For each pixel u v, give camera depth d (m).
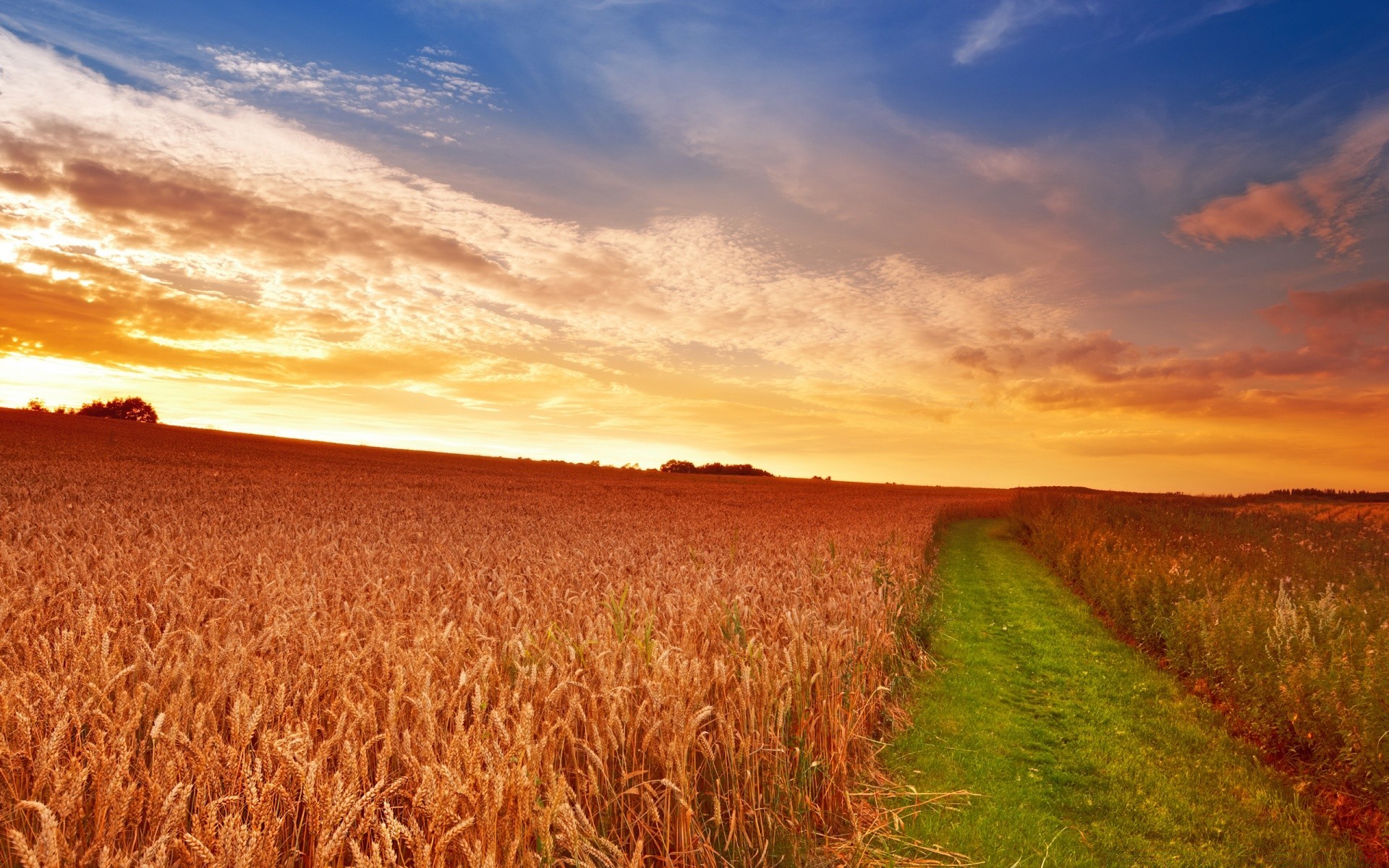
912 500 66.31
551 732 4.36
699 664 5.47
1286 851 5.95
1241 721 8.70
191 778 3.59
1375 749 6.16
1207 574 12.85
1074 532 22.00
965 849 5.77
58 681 4.53
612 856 4.32
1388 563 15.42
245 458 50.88
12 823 3.44
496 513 28.78
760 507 43.97
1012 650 12.66
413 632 6.57
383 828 3.20
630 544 17.50
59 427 61.03
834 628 7.74
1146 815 6.58
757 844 5.17
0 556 9.42
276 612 6.80
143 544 13.14
